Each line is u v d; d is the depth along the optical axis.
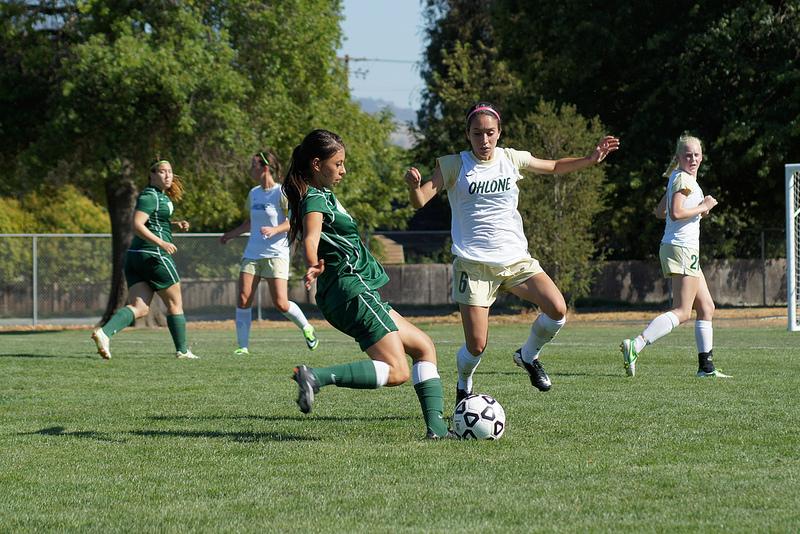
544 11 69.50
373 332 13.22
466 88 101.06
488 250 15.67
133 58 49.88
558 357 27.50
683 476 11.13
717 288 77.62
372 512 9.67
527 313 61.91
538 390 19.27
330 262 13.33
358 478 11.25
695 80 63.00
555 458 12.23
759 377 21.66
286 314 29.45
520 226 16.03
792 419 15.30
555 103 68.75
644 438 13.59
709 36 60.38
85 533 9.06
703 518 9.24
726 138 60.31
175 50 52.69
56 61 53.72
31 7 54.34
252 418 16.08
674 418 15.43
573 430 14.31
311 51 57.84
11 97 53.72
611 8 66.62
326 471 11.67
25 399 18.84
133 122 52.00
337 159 13.31
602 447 12.96
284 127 57.97
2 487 11.03
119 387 20.78
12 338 44.88
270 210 29.16
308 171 13.34
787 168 42.00
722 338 37.00
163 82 50.19
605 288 82.31
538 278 15.93
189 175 56.78
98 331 25.17
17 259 63.09
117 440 14.00
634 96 68.56
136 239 26.77
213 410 17.09
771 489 10.44
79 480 11.36
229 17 54.69
